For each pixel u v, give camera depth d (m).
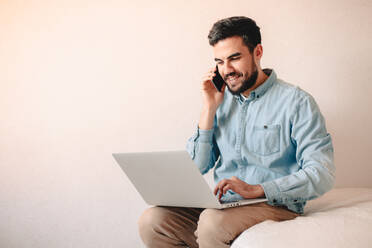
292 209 1.31
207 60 2.02
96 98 2.09
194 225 1.42
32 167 2.11
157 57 2.06
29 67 2.14
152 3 2.07
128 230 2.04
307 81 1.96
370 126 1.92
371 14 1.93
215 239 1.19
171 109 2.04
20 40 2.15
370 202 1.31
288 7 1.98
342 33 1.94
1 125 2.14
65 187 2.08
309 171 1.25
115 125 2.07
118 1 2.10
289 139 1.42
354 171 1.93
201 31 2.03
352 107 1.93
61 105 2.11
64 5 2.14
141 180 1.29
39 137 2.11
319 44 1.96
